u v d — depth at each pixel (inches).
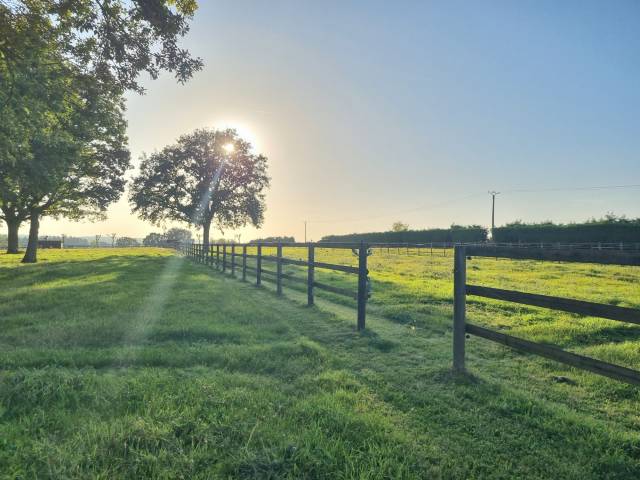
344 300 353.1
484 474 92.7
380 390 142.3
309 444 97.7
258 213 1877.5
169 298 337.4
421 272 678.5
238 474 87.6
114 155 1148.5
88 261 1003.3
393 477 88.2
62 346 192.7
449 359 181.3
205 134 1822.1
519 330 242.2
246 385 141.2
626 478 92.0
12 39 349.7
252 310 289.3
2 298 335.0
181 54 384.2
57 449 92.7
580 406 133.6
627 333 239.3
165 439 97.9
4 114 379.2
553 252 128.3
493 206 2289.6
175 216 1791.3
